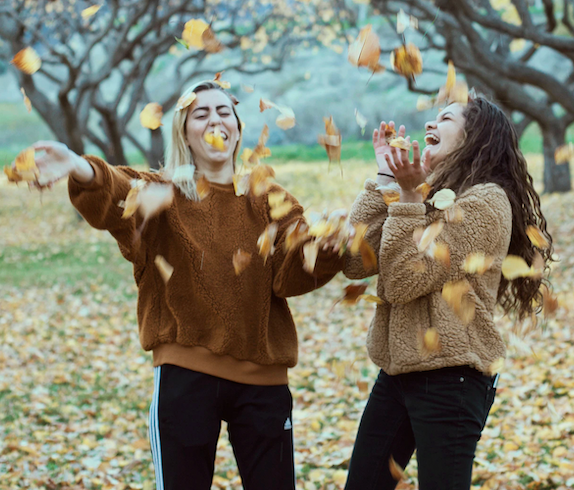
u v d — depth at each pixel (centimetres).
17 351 631
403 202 215
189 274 222
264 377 228
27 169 185
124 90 1555
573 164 2006
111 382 541
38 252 1248
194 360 221
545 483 327
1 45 1520
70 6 1507
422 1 963
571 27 1252
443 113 238
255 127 2712
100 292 908
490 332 213
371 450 236
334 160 219
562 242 973
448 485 210
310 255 215
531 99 1365
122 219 211
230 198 232
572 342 550
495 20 838
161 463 218
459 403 211
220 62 2412
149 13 1459
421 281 208
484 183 221
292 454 233
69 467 369
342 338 637
